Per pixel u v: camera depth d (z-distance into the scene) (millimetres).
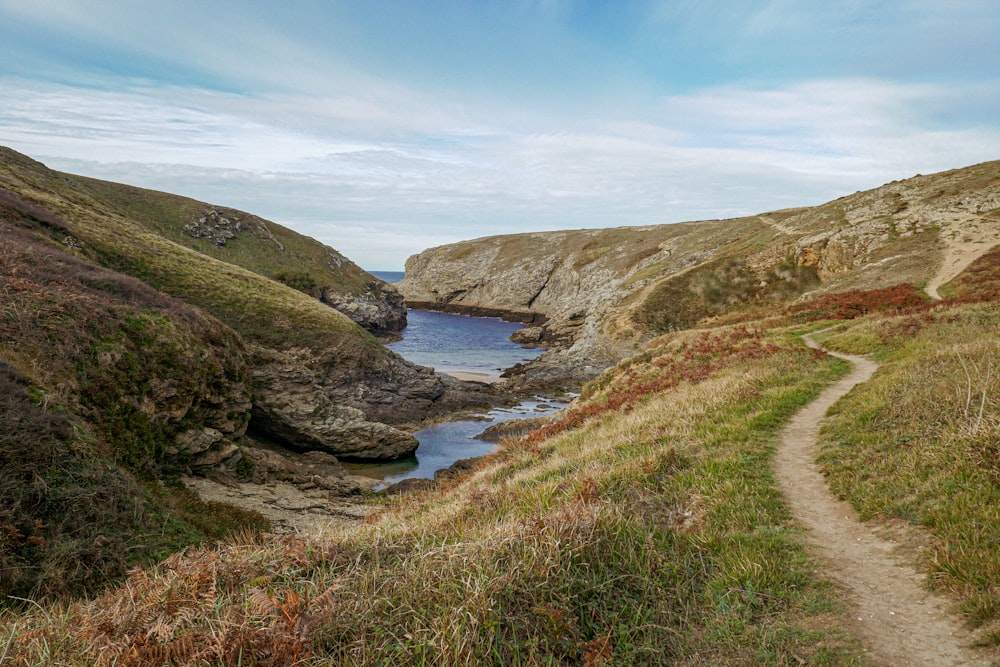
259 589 4910
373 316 107188
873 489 7875
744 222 123000
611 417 19812
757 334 32312
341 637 4633
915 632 4785
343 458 35469
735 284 76000
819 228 79938
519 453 18000
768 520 7426
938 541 6020
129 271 45375
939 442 8453
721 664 4676
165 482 22266
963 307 24781
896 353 19844
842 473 8844
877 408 11398
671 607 5590
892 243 64812
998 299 27562
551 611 4961
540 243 179375
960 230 59062
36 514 12156
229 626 4426
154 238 57688
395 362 52344
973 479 7062
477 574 5422
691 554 6617
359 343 49969
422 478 32562
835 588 5645
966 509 6402
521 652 4676
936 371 12523
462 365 77625
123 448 20422
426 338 108750
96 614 5168
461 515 9359
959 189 69688
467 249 190875
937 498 6973
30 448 12984
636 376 27500
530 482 11641
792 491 8578
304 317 50031
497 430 42219
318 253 121625
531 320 143750
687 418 14000
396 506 17547
